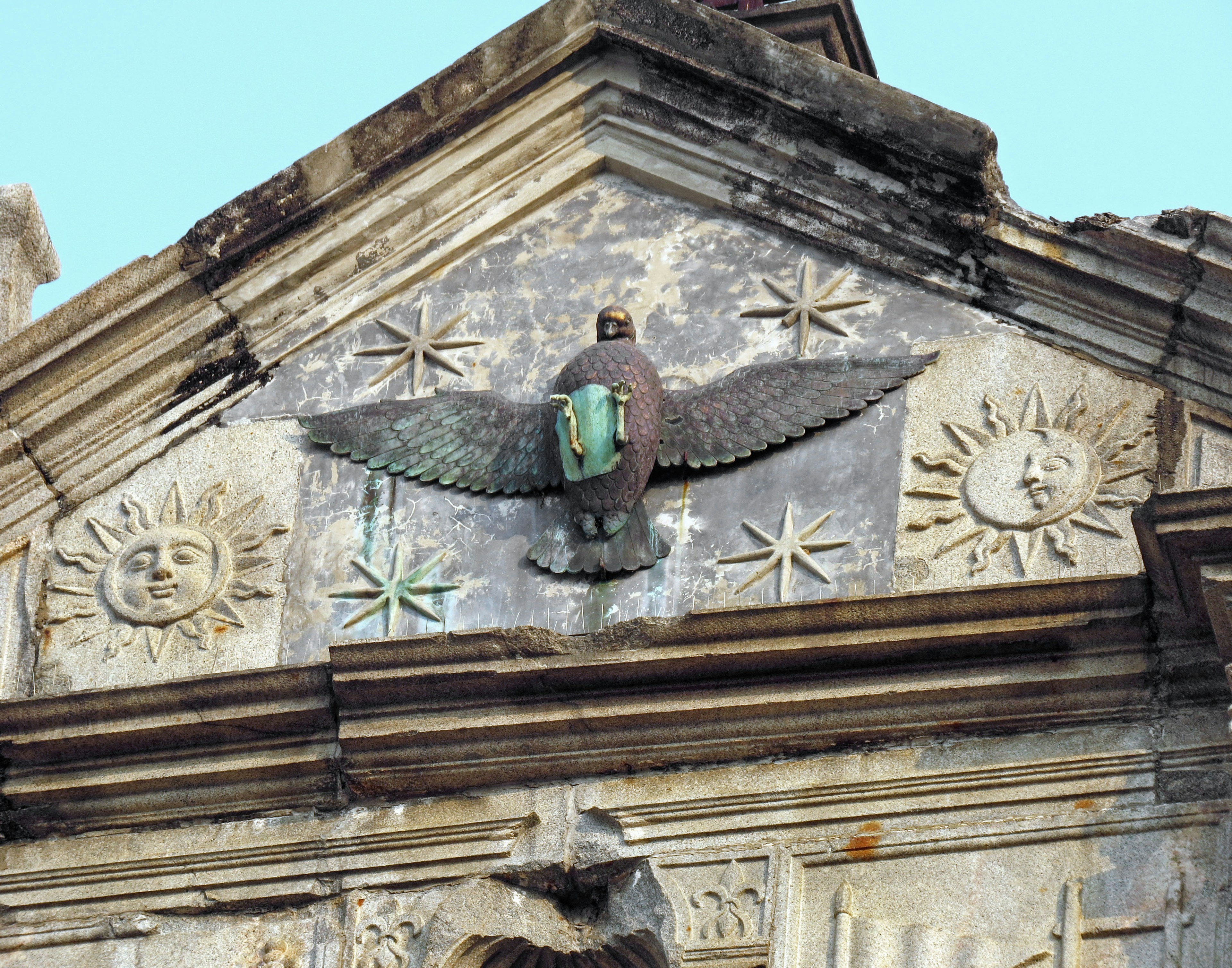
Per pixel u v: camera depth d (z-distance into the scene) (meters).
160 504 20.83
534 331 21.00
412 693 18.98
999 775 17.97
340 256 21.64
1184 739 17.77
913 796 18.06
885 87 20.44
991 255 20.09
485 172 21.80
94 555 20.69
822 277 20.58
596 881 18.52
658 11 21.45
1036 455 19.09
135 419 21.23
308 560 20.23
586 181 21.80
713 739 18.59
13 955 19.28
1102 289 19.59
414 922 18.64
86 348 21.22
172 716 19.45
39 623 20.45
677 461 19.67
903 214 20.52
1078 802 17.75
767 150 21.05
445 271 21.58
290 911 19.02
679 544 19.44
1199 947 16.94
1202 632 17.80
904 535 19.02
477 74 21.77
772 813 18.28
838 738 18.44
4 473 21.05
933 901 17.62
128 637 20.22
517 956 18.55
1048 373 19.50
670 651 18.55
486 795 19.03
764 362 20.20
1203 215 19.19
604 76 21.81
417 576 19.89
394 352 21.19
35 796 19.69
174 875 19.34
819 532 19.22
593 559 19.47
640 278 21.02
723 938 17.81
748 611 18.38
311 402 21.11
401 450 20.50
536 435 20.27
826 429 19.69
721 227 21.12
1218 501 17.17
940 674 18.25
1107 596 17.91
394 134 21.72
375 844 19.00
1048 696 18.11
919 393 19.67
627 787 18.69
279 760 19.33
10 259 22.05
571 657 18.70
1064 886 17.42
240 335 21.47
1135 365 19.36
